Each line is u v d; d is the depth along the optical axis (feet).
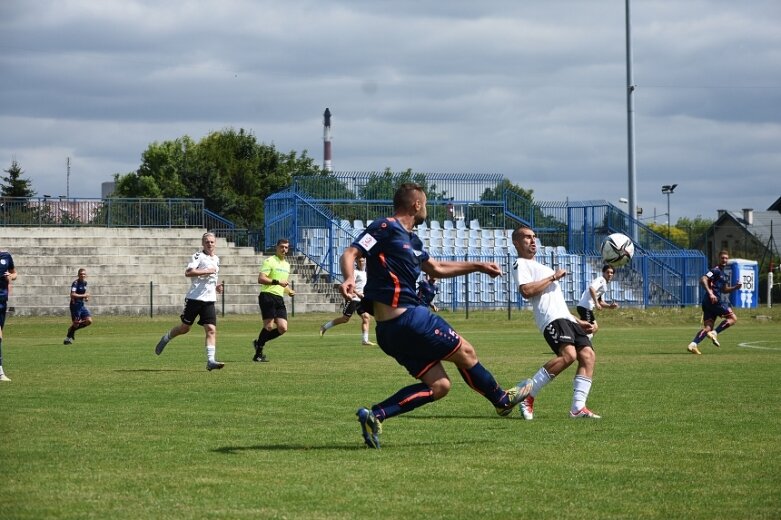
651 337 160.56
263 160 464.24
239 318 213.87
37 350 127.54
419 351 48.42
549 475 41.65
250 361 107.86
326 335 168.55
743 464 44.14
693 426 56.08
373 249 47.67
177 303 234.58
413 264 48.11
